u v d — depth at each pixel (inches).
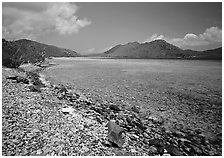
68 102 697.0
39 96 688.4
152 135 498.9
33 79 1125.1
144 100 855.7
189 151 432.8
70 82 1298.0
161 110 719.7
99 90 1050.7
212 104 806.5
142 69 2474.2
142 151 398.3
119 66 3090.6
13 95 636.1
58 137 391.5
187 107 762.8
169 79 1501.0
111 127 428.1
